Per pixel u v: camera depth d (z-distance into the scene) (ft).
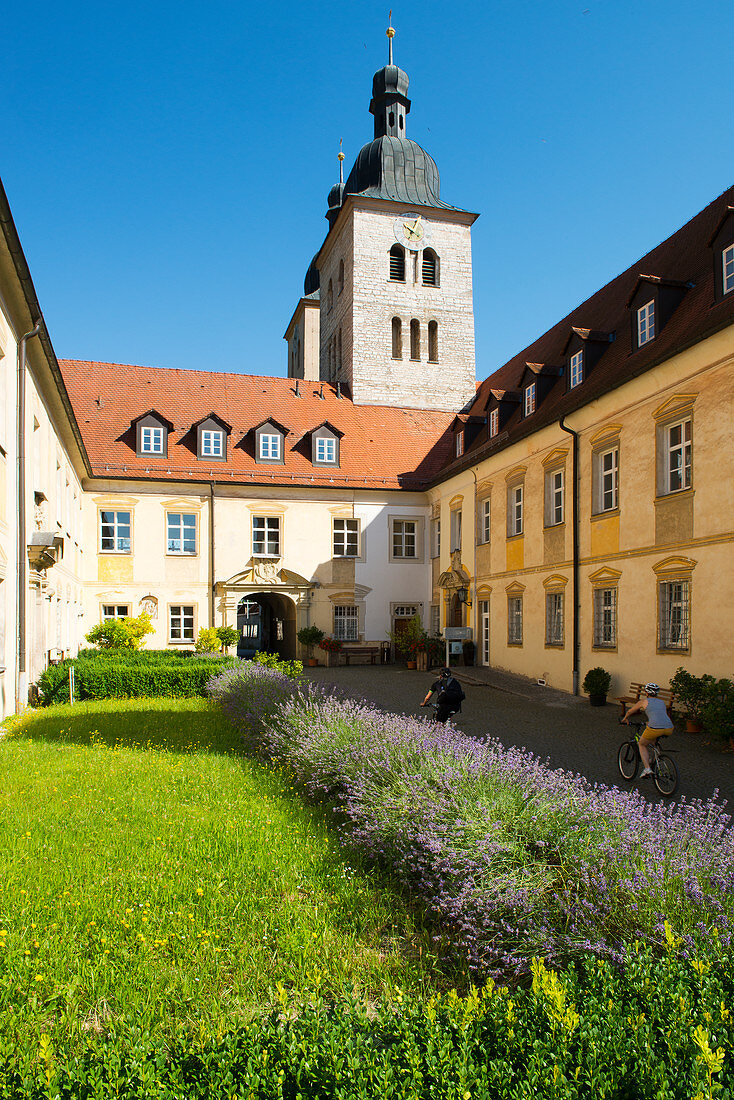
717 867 17.37
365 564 116.88
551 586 76.02
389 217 135.23
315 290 191.42
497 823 20.71
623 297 80.94
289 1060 10.27
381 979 16.17
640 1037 10.53
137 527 107.45
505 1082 9.71
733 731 44.45
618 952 14.53
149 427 109.60
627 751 38.45
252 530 112.16
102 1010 14.64
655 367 57.98
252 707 48.62
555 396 81.61
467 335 137.80
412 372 134.21
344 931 18.39
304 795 31.30
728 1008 11.70
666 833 19.60
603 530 66.80
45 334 55.67
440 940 17.75
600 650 66.85
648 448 60.39
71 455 88.48
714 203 72.74
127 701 63.57
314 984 15.31
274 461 114.52
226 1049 10.73
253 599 131.75
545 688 74.59
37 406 62.34
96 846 23.95
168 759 38.24
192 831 25.72
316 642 111.65
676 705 54.60
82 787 31.83
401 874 21.45
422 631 108.06
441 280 137.49
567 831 19.92
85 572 105.19
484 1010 11.55
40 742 43.11
